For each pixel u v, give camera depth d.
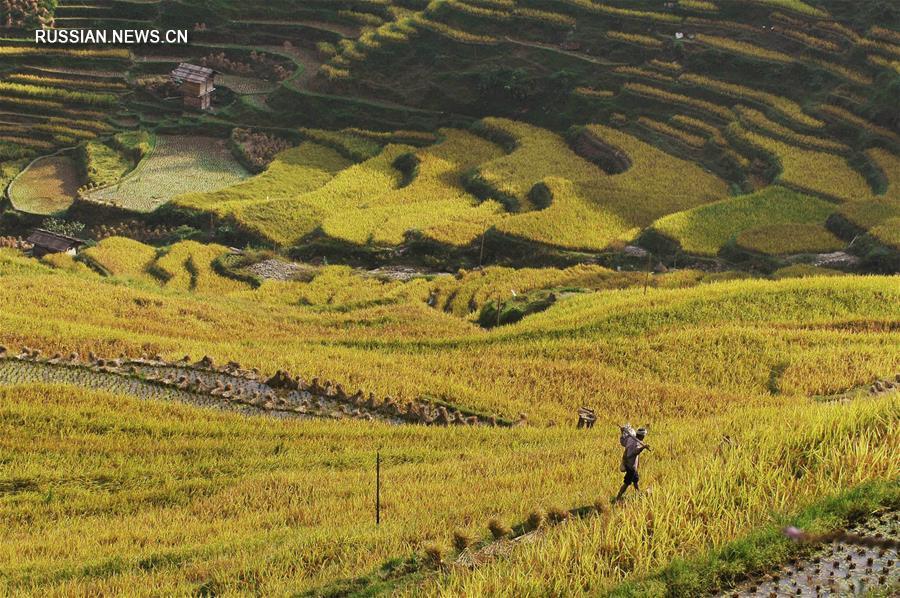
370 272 123.31
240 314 92.44
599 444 51.12
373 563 34.50
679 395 67.00
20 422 57.50
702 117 157.38
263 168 165.38
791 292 84.94
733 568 28.20
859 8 163.75
